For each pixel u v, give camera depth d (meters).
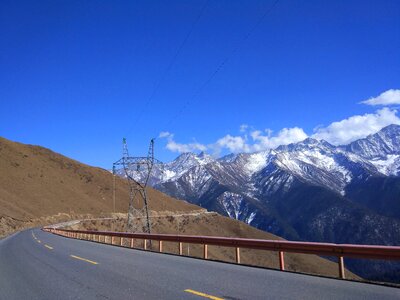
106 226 93.62
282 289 10.57
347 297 9.49
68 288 11.23
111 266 15.62
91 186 150.12
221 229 122.81
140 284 11.48
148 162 61.59
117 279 12.42
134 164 61.19
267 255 63.91
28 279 12.95
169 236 22.30
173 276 12.91
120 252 22.06
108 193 149.62
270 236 125.12
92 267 15.37
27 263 17.17
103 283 11.79
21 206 97.50
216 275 13.10
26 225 80.75
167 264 16.23
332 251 13.12
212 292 10.22
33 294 10.58
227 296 9.73
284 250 14.84
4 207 86.25
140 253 21.44
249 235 122.19
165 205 157.12
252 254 63.66
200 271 14.09
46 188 124.25
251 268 14.94
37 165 139.12
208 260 17.77
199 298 9.55
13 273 14.36
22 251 23.06
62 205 116.75
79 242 31.45
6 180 113.75
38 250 23.53
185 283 11.56
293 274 13.34
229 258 59.69
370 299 9.26
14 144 147.38
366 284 11.30
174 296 9.79
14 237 40.03
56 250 23.44
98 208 128.75
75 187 140.25
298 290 10.42
